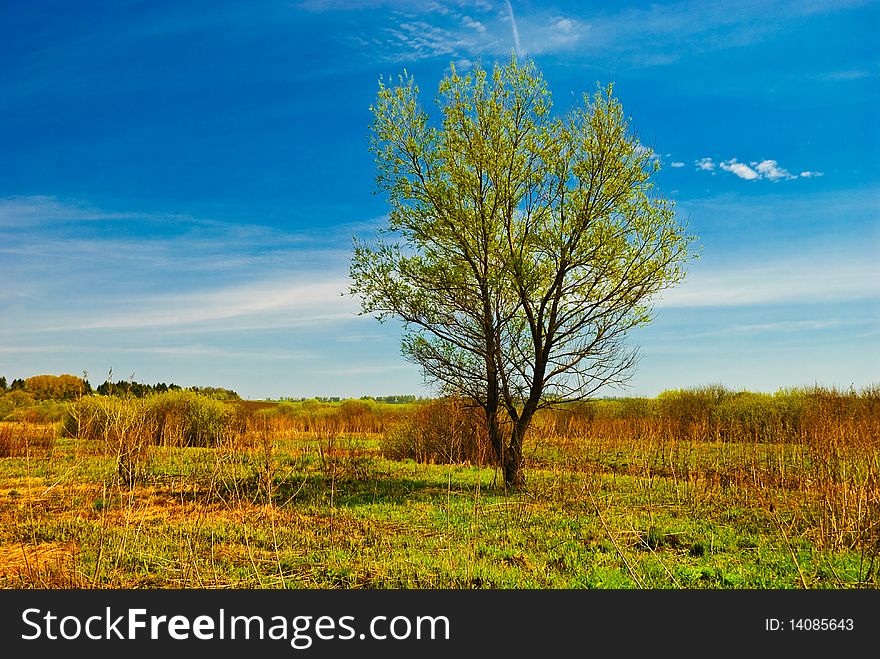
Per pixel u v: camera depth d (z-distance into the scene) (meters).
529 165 13.44
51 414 27.61
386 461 18.33
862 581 7.22
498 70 13.30
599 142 12.67
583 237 12.91
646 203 13.08
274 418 28.50
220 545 8.81
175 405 22.28
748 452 17.86
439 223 13.62
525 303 13.25
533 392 13.62
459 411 19.06
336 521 10.23
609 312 13.45
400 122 13.77
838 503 9.34
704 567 7.78
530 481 14.13
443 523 10.07
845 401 23.27
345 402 34.38
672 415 27.64
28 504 11.65
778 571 7.70
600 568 7.73
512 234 13.80
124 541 8.41
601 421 26.27
